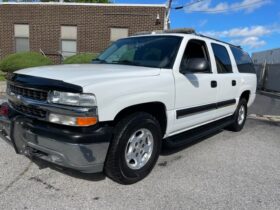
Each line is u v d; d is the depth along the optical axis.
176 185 3.65
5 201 3.05
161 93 3.70
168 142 4.12
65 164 3.02
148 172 3.78
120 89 3.20
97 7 17.70
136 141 3.54
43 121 3.11
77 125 2.91
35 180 3.55
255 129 7.07
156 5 17.20
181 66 4.12
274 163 4.67
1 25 18.75
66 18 18.05
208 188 3.62
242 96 6.54
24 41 18.78
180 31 4.85
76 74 3.23
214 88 4.89
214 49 5.15
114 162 3.30
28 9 18.31
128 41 4.88
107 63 4.44
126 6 17.44
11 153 4.34
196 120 4.58
